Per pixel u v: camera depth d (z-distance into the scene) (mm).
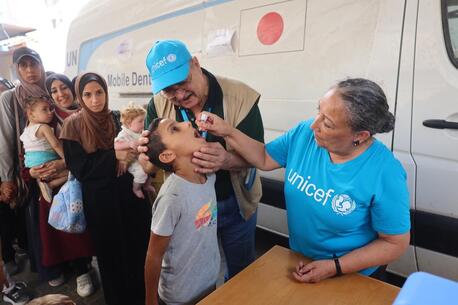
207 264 1142
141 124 1695
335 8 1621
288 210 1094
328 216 949
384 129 869
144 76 2719
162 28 2490
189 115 1348
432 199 1445
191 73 1169
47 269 2094
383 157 900
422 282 504
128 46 2844
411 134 1463
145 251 1877
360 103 794
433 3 1362
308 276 905
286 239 2354
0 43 4453
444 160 1395
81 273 2088
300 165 1038
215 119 1114
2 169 1999
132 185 1760
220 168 1167
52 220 1713
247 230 1543
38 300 804
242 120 1322
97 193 1646
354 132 836
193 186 1039
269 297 850
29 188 1960
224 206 1439
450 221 1405
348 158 923
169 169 1033
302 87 1779
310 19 1706
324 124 852
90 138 1631
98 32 3227
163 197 1002
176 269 1090
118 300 1832
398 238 904
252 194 1461
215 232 1168
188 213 1027
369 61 1539
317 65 1706
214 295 856
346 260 912
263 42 1897
